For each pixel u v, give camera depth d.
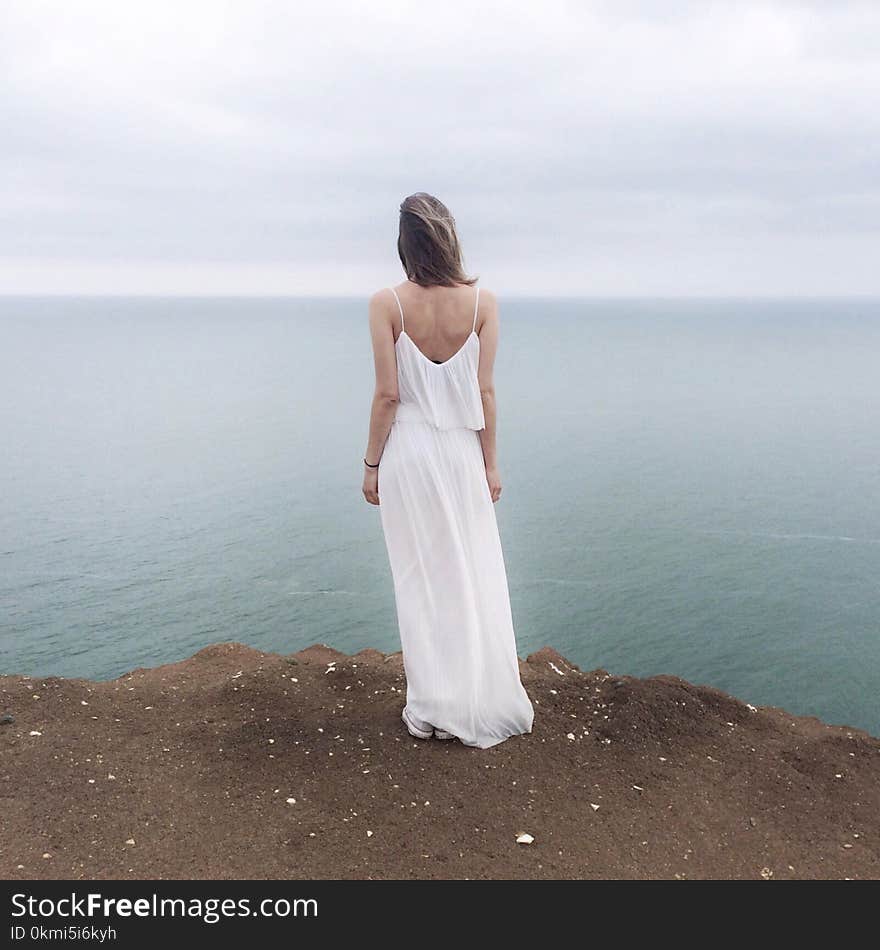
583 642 39.66
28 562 53.94
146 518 68.62
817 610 45.00
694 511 71.38
